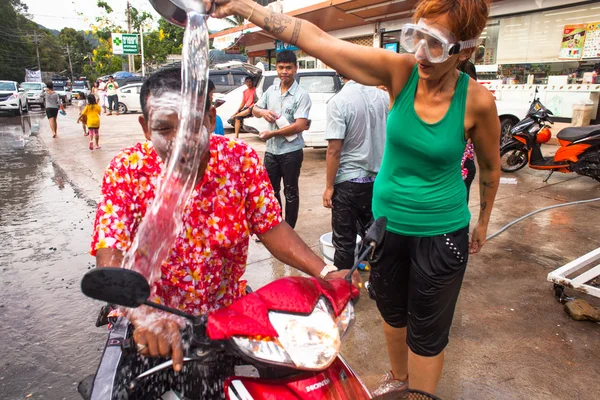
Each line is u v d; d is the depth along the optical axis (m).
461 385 2.62
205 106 1.33
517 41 10.48
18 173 8.81
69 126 17.86
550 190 6.63
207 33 1.38
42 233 5.40
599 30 9.01
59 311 3.61
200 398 1.64
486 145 2.00
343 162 3.28
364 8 12.04
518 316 3.31
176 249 1.56
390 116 1.98
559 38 9.70
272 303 1.28
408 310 2.15
